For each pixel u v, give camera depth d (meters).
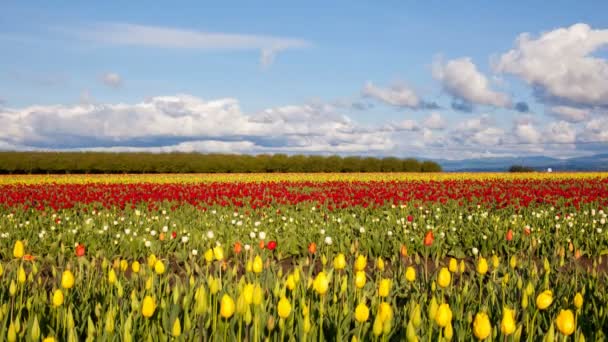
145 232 12.13
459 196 18.70
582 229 11.43
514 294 5.25
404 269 6.70
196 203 17.11
